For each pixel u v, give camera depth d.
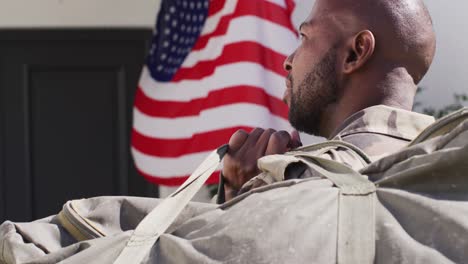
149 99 4.34
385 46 1.57
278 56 4.06
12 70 5.25
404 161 1.26
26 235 1.43
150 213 1.32
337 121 1.61
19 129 5.27
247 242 1.17
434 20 4.73
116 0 5.19
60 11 5.18
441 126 1.31
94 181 5.29
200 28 4.23
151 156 4.32
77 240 1.44
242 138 1.70
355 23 1.58
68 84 5.27
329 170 1.33
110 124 5.28
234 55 4.07
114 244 1.27
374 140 1.48
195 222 1.28
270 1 4.09
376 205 1.21
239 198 1.32
